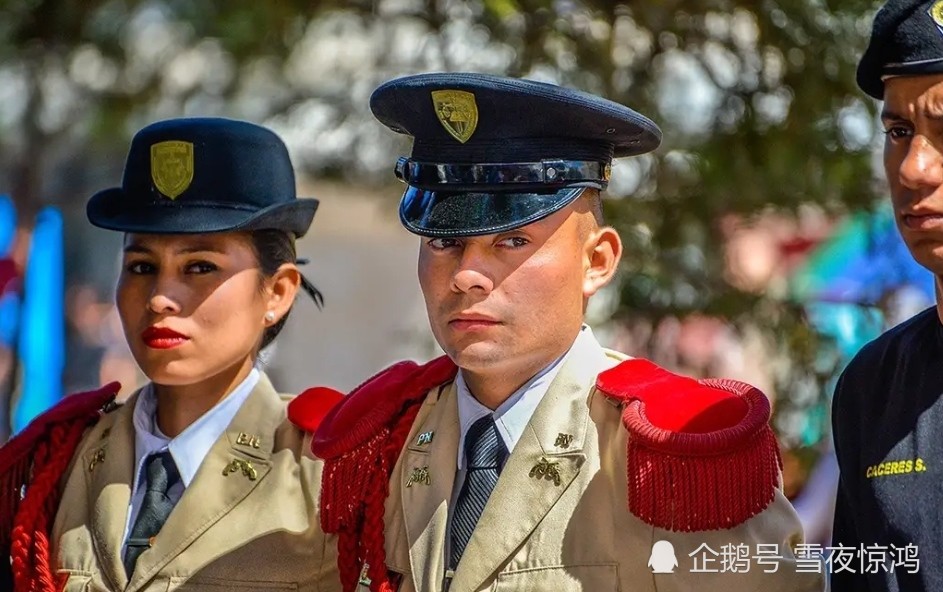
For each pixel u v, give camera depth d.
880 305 11.16
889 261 11.20
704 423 6.03
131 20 14.29
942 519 5.74
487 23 10.91
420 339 12.39
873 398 6.25
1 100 16.70
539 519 6.26
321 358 18.45
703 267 11.23
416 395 6.95
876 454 6.05
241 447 7.67
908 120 5.76
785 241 12.03
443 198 6.24
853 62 10.52
